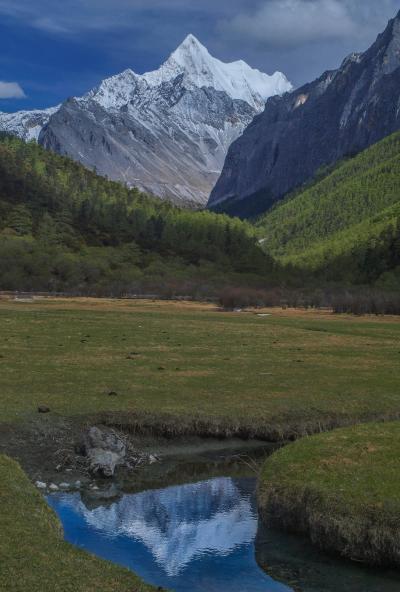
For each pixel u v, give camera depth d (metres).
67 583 14.79
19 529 17.45
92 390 37.00
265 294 164.75
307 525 20.84
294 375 44.09
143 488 25.45
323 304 157.00
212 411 33.47
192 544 20.23
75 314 91.19
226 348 57.41
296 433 32.47
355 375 44.62
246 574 18.34
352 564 19.22
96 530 21.05
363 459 24.00
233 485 26.11
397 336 73.50
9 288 173.38
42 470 26.45
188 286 186.25
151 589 15.34
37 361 46.12
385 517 19.47
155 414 32.59
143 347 56.22
